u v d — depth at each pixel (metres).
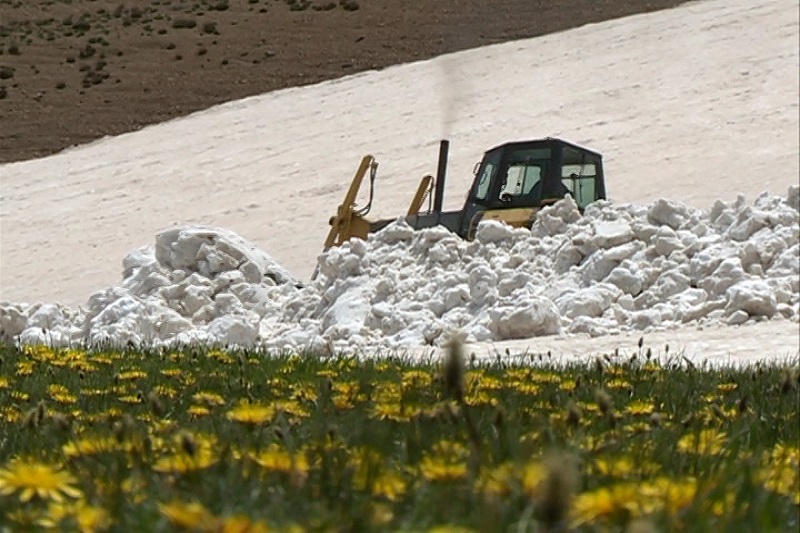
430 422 17.95
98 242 185.25
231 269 86.81
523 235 81.31
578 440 16.16
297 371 34.53
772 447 19.83
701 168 179.50
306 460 14.27
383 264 81.25
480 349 63.28
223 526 9.41
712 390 29.73
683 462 15.49
